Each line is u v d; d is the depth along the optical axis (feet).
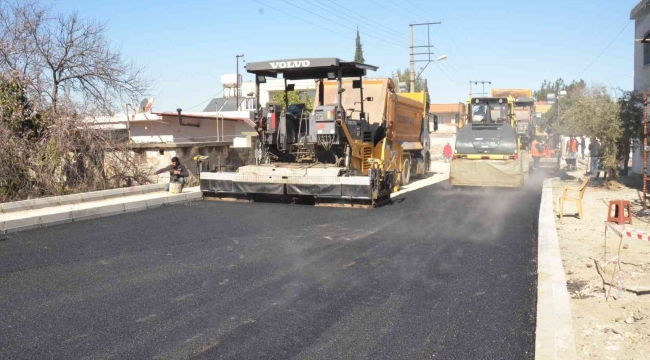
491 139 53.83
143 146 54.85
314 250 26.66
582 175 73.67
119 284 21.03
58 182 46.24
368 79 52.70
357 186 40.11
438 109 234.99
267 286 20.66
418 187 58.39
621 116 50.62
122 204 39.32
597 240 29.12
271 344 15.26
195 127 85.51
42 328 16.57
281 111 43.91
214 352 14.75
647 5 57.98
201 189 46.03
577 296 19.70
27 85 47.98
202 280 21.49
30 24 53.06
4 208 35.91
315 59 41.70
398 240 29.01
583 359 14.37
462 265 23.68
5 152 42.29
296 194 41.96
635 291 19.95
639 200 44.06
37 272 22.89
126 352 14.80
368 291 20.01
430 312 17.79
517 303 18.66
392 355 14.57
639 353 14.67
